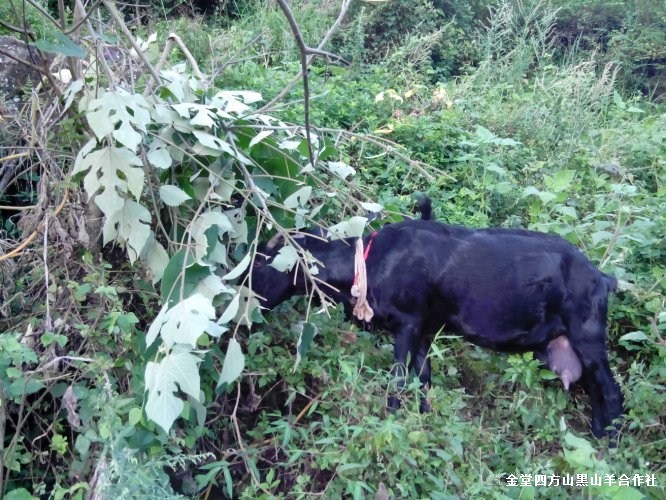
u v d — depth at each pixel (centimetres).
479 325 401
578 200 582
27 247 378
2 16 638
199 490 349
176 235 371
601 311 403
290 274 391
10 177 441
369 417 342
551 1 1107
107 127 323
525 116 696
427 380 410
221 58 682
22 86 500
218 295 359
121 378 343
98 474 299
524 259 396
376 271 395
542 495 344
